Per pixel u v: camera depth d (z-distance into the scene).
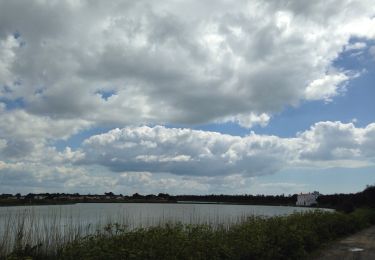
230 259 11.45
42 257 10.91
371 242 19.88
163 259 9.45
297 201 102.56
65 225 13.50
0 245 10.71
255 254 12.45
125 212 21.55
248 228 14.45
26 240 11.31
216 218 18.28
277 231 15.02
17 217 12.41
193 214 20.39
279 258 13.61
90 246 9.38
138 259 9.02
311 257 14.77
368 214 34.56
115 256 8.90
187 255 9.95
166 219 17.58
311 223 19.30
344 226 24.42
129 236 10.31
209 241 11.40
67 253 9.43
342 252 16.08
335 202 79.75
